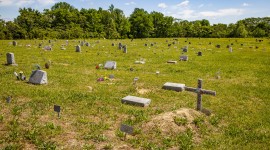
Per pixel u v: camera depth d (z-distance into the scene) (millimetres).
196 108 11664
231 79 19969
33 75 16219
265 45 60500
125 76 19672
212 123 10641
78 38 88375
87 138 8797
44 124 9812
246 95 15422
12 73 18812
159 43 62250
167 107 12609
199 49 46406
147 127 9703
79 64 24875
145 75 20344
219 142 8969
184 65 26047
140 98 13320
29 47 41312
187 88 11656
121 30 113688
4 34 72188
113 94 14531
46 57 29016
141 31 117312
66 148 8094
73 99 13000
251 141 9188
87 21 110250
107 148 8164
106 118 10805
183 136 9102
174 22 127562
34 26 94938
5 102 12203
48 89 14672
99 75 19688
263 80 19719
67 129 9523
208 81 18938
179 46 52875
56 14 102500
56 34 83250
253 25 136625
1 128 9375
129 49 43500
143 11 137125
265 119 11375
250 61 30438
